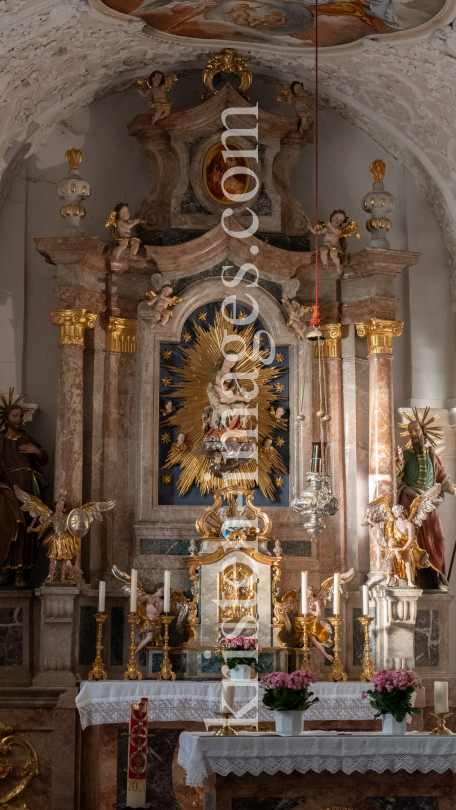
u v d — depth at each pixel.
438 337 16.97
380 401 15.74
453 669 16.12
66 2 13.84
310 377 15.96
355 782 10.35
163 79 16.06
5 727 14.05
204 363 15.77
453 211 16.86
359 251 16.06
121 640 15.07
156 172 16.28
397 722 10.85
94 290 15.62
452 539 16.52
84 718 13.41
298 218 16.47
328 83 16.97
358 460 15.97
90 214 16.38
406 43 15.04
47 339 15.98
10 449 15.03
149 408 15.46
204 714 13.70
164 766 14.03
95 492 15.27
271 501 15.69
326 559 15.79
